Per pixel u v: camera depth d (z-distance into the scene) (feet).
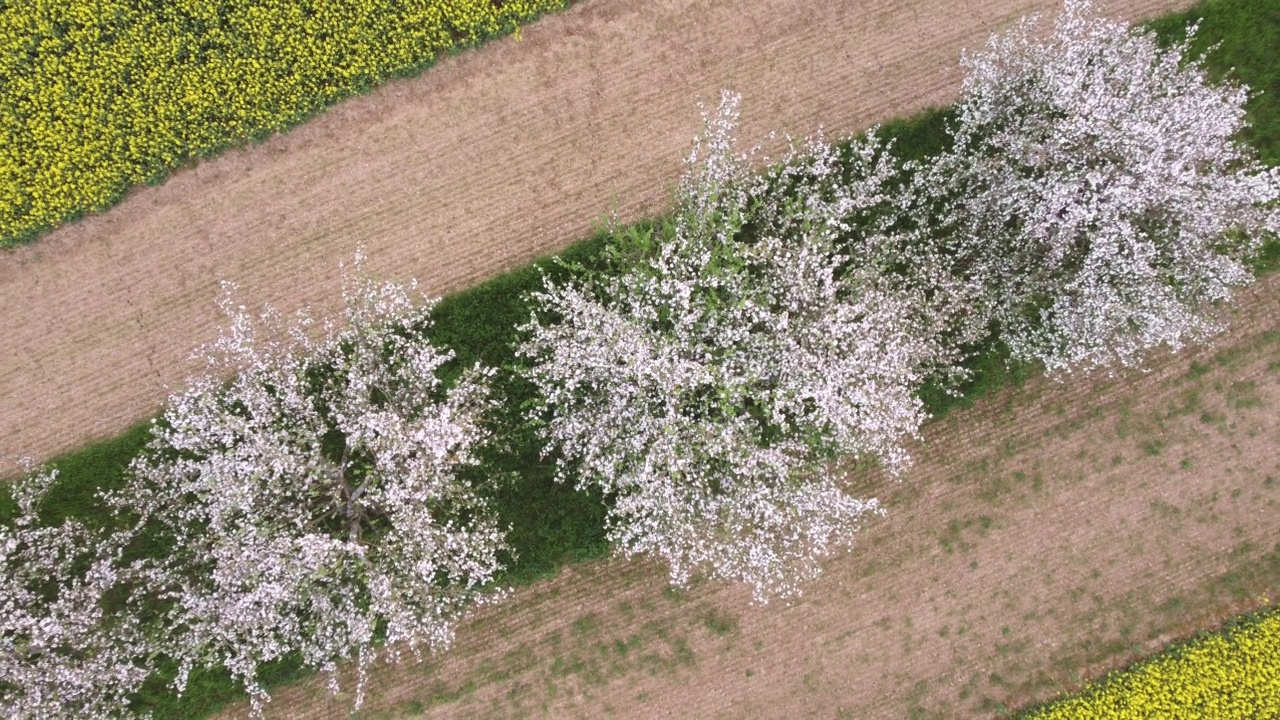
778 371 36.29
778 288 38.11
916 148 48.08
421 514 37.27
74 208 48.34
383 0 48.08
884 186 47.19
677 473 35.04
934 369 43.09
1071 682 49.14
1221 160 38.83
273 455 36.52
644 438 36.14
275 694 48.39
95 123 47.91
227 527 39.04
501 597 45.11
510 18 49.14
